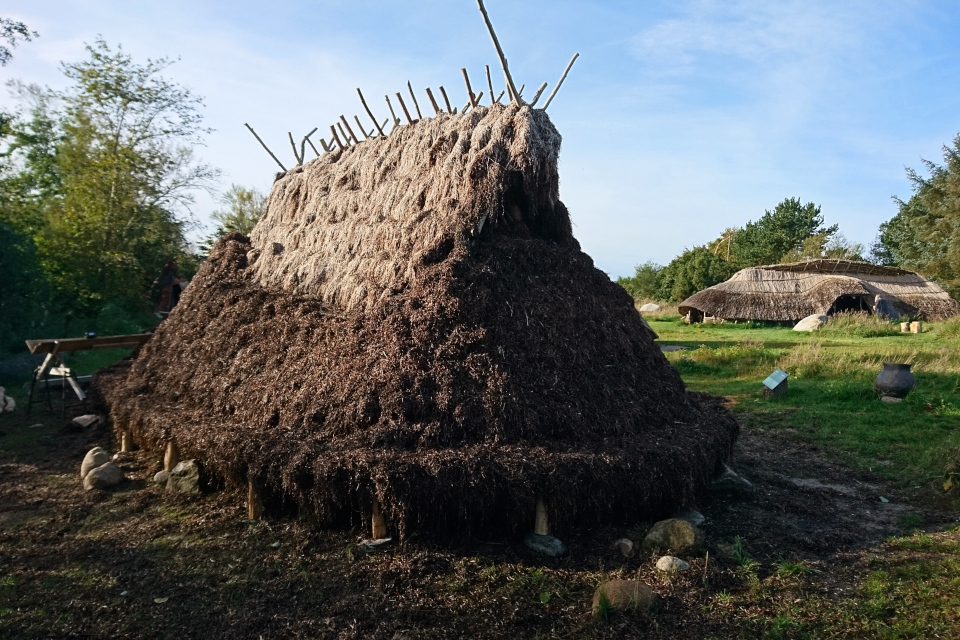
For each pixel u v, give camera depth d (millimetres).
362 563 5000
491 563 5004
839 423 10211
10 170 21938
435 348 5816
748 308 33406
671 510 5715
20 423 10312
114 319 20141
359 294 6840
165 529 5812
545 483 5082
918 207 40500
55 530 5875
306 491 5398
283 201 10289
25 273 15961
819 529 5957
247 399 6605
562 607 4449
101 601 4574
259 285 8766
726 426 6992
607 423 5848
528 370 5828
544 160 6781
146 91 22672
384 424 5469
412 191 7457
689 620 4293
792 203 62406
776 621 4254
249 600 4559
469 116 7375
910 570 5035
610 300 7285
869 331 25859
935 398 11320
